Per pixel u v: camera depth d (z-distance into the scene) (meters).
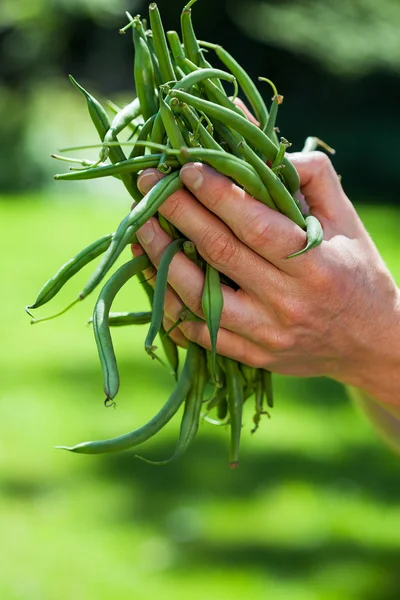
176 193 1.61
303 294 1.69
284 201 1.63
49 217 14.88
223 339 1.76
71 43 22.81
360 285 1.74
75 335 7.85
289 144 1.64
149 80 1.72
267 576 3.85
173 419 5.75
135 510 4.45
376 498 4.66
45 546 4.07
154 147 1.55
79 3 21.34
